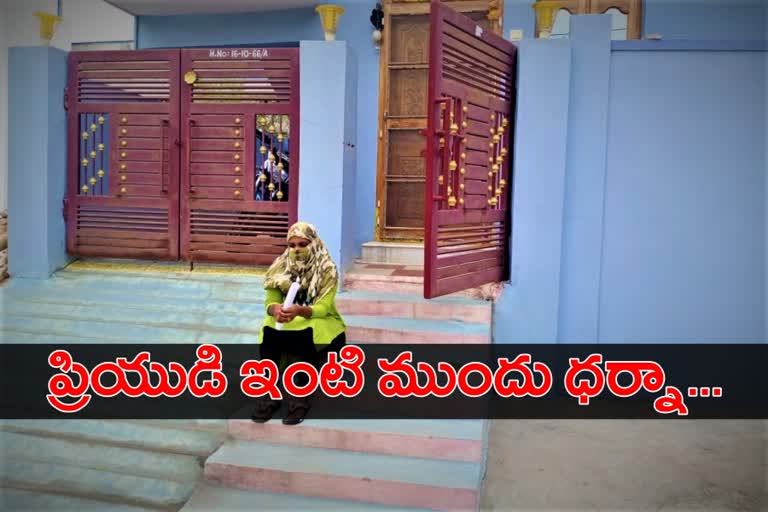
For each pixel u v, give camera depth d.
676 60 4.89
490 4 6.18
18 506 3.29
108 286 5.34
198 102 5.41
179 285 5.29
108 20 7.13
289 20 6.58
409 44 6.41
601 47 4.89
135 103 5.49
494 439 4.23
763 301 4.90
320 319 3.76
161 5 6.52
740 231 4.91
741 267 4.92
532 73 4.81
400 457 3.47
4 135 6.88
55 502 3.33
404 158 6.47
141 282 5.36
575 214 4.99
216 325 4.83
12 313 4.98
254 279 5.33
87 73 5.55
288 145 5.51
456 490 3.11
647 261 5.00
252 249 5.41
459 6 6.27
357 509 3.15
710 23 5.86
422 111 6.39
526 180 4.87
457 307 4.66
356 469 3.31
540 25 4.96
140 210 5.59
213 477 3.39
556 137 4.81
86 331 4.78
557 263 4.84
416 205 6.47
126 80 5.50
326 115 4.94
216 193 5.41
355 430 3.53
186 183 5.45
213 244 5.46
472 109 4.53
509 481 3.64
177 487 3.43
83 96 5.62
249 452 3.51
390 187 6.51
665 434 4.36
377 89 6.42
